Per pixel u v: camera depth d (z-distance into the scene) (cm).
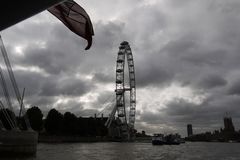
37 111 12675
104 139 19838
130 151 8938
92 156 6209
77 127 16525
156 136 17488
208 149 12400
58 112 14300
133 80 17575
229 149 12512
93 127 19350
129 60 17438
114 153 7612
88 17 736
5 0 452
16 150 4506
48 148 8388
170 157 6919
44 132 14825
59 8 746
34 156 4953
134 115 17638
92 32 734
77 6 737
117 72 17675
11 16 498
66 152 7012
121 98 18200
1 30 556
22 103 6188
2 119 7138
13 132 4491
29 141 4791
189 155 7844
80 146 10981
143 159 6069
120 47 17725
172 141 18725
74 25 745
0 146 4278
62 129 14912
